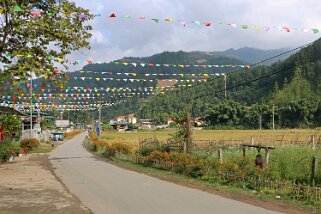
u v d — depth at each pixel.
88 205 11.41
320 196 11.41
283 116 85.31
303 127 82.88
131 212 10.35
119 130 115.69
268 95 88.31
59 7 15.81
